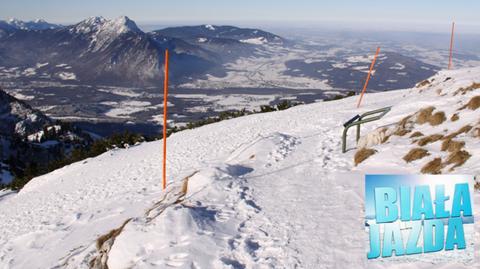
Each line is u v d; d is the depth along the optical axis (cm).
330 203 810
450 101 1306
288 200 870
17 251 1186
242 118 2983
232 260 643
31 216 1659
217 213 837
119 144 3519
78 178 2158
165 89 1140
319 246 637
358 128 1320
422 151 919
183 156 1962
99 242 891
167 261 655
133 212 1109
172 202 998
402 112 1480
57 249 1073
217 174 1088
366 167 999
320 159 1186
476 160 743
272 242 680
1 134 15312
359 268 557
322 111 2423
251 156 1355
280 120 2380
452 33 2139
